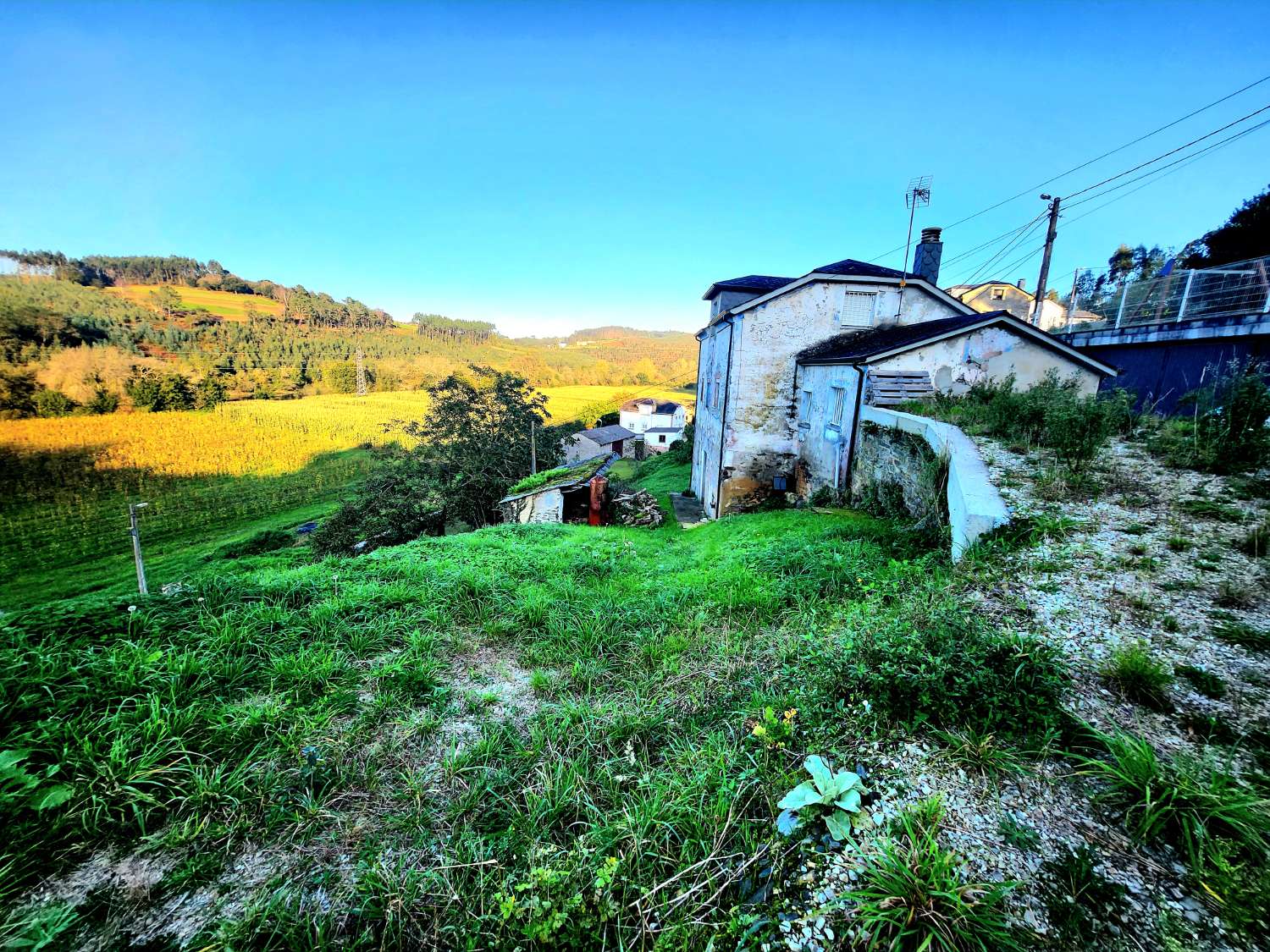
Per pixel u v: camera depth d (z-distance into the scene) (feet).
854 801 6.90
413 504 69.10
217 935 6.29
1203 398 17.99
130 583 72.95
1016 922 5.45
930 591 12.70
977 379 32.12
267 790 8.60
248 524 101.76
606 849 7.28
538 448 91.04
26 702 9.49
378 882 6.92
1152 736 7.47
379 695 11.60
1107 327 38.45
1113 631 9.70
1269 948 4.92
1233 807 5.93
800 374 41.86
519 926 6.29
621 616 16.29
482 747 9.79
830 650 11.09
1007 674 8.61
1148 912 5.39
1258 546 11.28
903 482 25.17
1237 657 8.60
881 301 41.47
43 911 6.60
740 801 7.79
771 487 43.80
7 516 98.94
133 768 8.63
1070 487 15.71
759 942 5.81
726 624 15.06
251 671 12.22
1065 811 6.70
